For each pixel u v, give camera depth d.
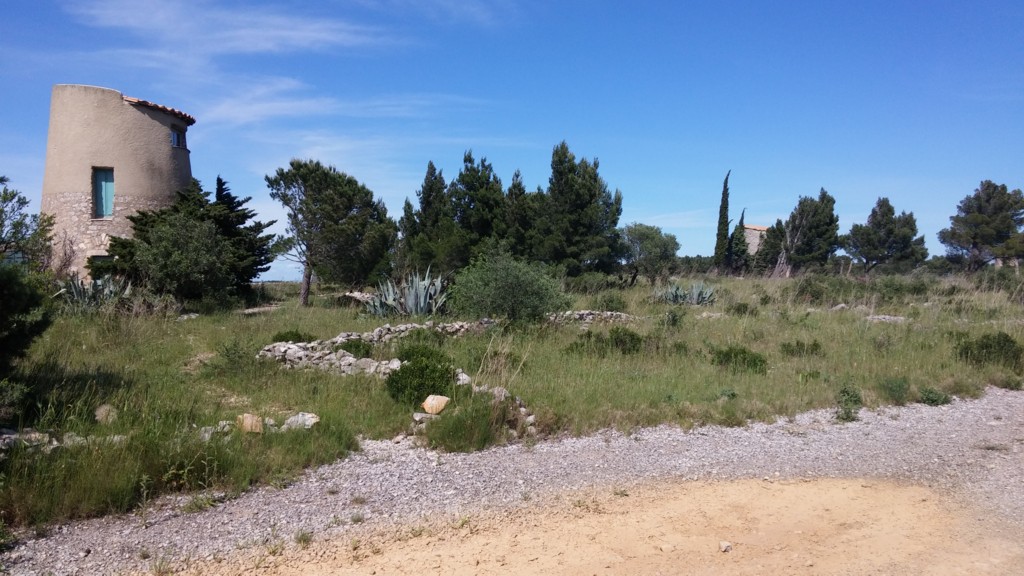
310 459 5.76
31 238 11.48
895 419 7.76
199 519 4.58
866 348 11.62
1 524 4.14
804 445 6.62
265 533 4.37
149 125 22.38
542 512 4.82
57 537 4.24
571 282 23.58
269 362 8.80
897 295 21.75
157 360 9.52
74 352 9.41
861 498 5.18
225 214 21.17
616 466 5.90
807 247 44.81
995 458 6.28
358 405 7.32
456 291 14.59
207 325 13.29
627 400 7.81
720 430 7.14
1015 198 40.47
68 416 5.98
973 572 3.87
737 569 3.91
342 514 4.72
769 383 9.00
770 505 5.01
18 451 4.83
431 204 29.47
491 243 22.11
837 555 4.11
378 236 21.91
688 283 24.89
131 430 5.82
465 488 5.28
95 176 21.73
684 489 5.35
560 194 26.81
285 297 24.39
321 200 20.98
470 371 9.00
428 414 6.86
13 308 6.08
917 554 4.12
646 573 3.85
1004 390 9.62
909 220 46.72
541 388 8.10
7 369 6.38
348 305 19.44
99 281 16.31
